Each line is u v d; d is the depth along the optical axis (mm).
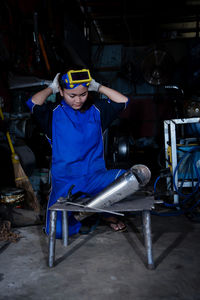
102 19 8930
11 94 3766
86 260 1799
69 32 7012
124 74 8891
